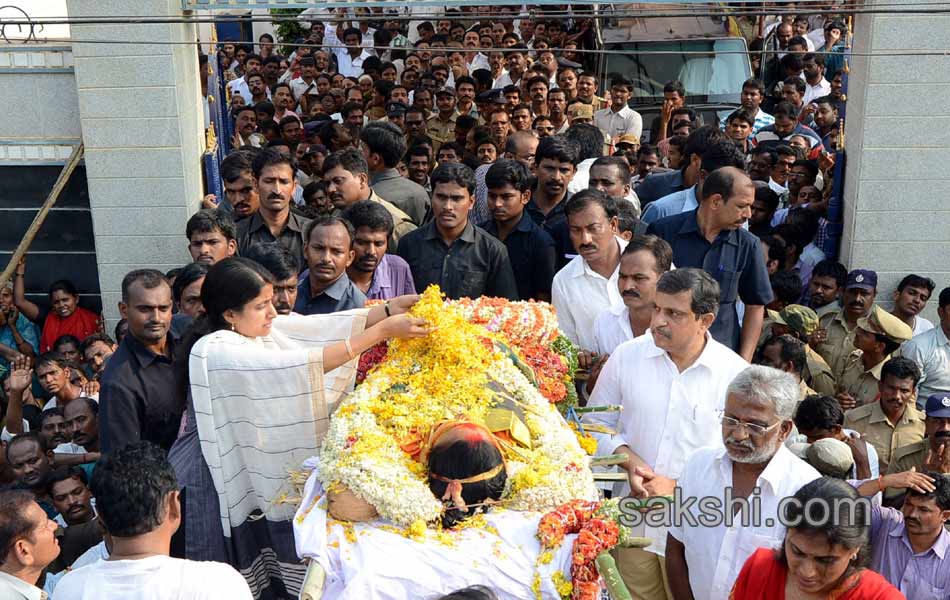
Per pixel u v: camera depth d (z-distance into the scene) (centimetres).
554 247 708
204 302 464
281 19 831
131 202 885
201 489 459
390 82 1269
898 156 848
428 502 395
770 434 400
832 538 332
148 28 848
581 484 414
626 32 1374
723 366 482
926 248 864
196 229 686
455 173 676
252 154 778
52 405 760
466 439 402
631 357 496
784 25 1451
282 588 472
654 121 1264
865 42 848
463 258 688
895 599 341
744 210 615
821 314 793
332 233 611
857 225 866
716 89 1328
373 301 505
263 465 452
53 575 535
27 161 911
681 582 438
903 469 643
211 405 444
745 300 641
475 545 389
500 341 473
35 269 940
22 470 627
